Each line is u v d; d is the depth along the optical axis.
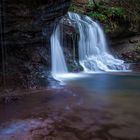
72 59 13.46
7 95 7.14
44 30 9.41
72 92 8.11
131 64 15.20
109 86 9.44
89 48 15.47
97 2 19.45
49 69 10.70
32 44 9.30
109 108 6.27
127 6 20.81
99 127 4.94
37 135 4.53
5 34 7.46
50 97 7.29
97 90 8.62
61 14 9.16
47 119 5.39
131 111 6.03
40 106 6.35
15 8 6.99
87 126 4.98
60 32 12.91
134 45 18.05
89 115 5.68
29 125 5.02
